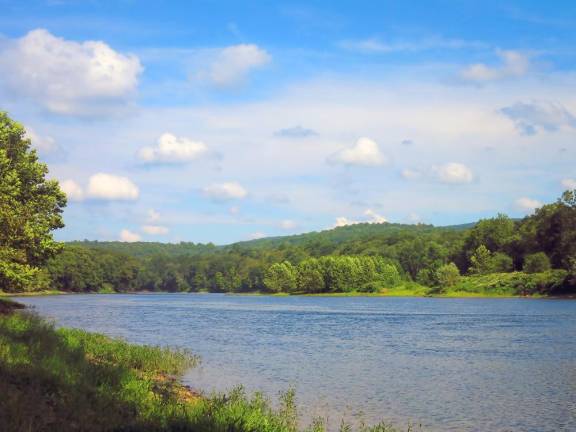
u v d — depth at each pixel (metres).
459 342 53.59
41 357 20.84
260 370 35.75
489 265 185.12
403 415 24.88
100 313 93.38
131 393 18.98
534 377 34.25
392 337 58.91
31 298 164.00
